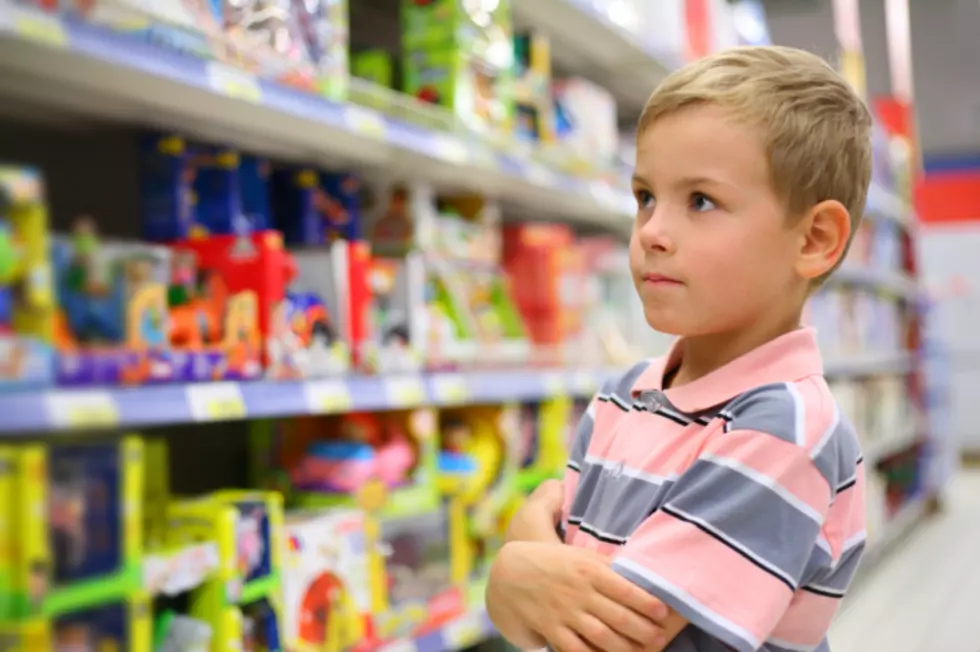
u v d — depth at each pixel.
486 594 0.93
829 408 0.90
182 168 1.76
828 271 0.94
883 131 5.34
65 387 1.25
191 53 1.48
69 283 1.37
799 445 0.85
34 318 1.23
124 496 1.32
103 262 1.41
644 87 3.46
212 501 1.59
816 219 0.92
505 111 2.41
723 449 0.86
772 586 0.82
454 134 2.20
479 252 2.52
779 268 0.91
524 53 2.70
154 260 1.48
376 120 1.86
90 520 1.32
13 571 1.18
